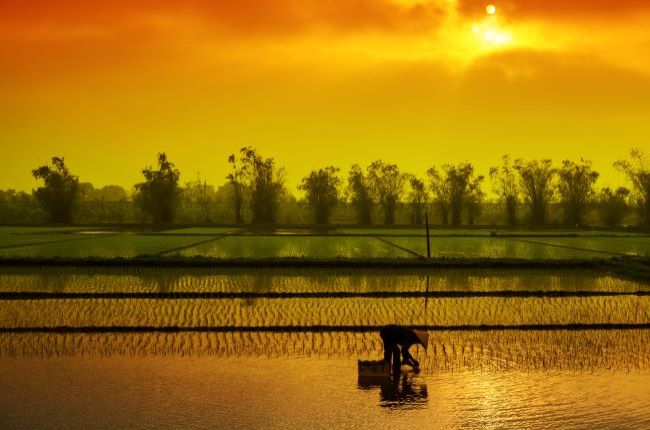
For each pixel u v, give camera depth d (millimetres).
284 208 99062
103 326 20844
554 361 17797
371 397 15117
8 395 15086
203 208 99438
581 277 32531
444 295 26938
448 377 16516
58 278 30844
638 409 14469
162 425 13508
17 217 93812
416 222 86375
